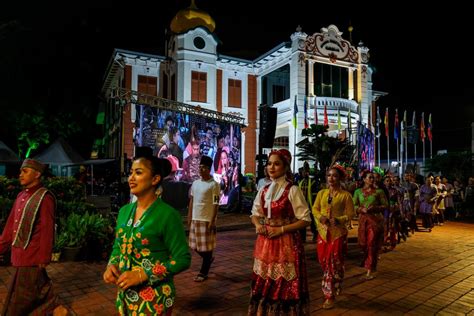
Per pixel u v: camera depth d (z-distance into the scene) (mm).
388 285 5797
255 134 27016
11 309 3662
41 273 3793
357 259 7578
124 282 2301
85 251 7098
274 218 3580
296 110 22812
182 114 15812
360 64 26047
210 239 5820
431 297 5254
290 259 3494
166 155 15078
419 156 37938
